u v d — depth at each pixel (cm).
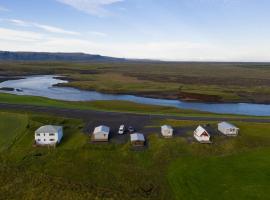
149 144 6369
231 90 17212
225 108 12975
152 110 10400
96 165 5497
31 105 9944
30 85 19550
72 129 7344
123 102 11650
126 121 8144
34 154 5869
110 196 4519
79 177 5088
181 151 6103
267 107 13475
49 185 4775
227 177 5181
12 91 16712
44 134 6306
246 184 4962
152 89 17250
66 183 4856
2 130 7125
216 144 6412
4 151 5988
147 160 5734
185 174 5278
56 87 18575
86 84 19100
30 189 4666
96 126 7569
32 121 7588
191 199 4569
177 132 7119
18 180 4931
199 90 16900
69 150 5997
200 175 5253
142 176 5191
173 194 4694
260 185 4928
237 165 5619
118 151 6012
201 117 8850
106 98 14838
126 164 5578
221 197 4609
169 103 13812
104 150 6022
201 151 6125
